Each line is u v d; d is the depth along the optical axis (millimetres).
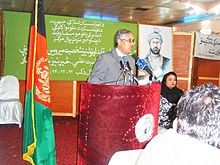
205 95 837
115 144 1431
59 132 4734
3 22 5270
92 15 12359
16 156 3486
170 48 5945
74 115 5895
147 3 9375
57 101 5789
